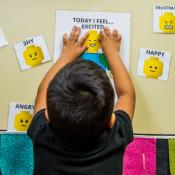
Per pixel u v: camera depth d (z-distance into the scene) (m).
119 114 0.88
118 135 0.81
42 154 0.79
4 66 1.04
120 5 1.03
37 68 1.04
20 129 1.06
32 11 1.03
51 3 1.03
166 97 1.05
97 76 0.72
